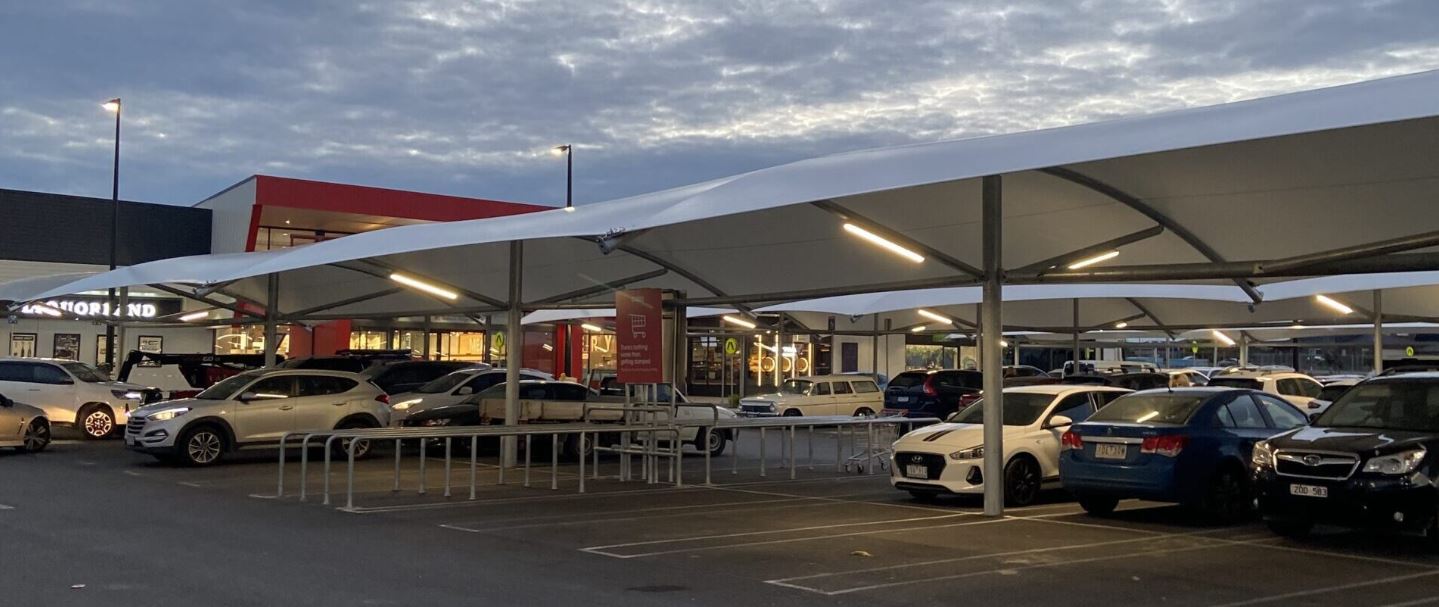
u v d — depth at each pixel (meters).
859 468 20.83
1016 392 16.55
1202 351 59.50
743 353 43.53
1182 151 11.19
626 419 19.23
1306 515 11.77
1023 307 29.62
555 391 23.91
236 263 23.34
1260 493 12.18
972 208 14.68
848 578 10.06
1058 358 61.31
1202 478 13.27
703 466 22.19
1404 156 10.78
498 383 24.98
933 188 13.95
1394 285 21.67
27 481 17.34
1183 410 13.84
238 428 20.62
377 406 22.47
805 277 19.36
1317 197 12.17
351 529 12.76
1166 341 43.38
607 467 21.55
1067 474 14.04
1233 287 23.69
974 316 35.00
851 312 30.42
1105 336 45.22
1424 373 12.73
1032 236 15.42
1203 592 9.53
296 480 17.98
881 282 19.25
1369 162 11.04
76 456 21.69
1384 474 11.26
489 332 38.22
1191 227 13.81
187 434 20.08
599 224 16.34
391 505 15.02
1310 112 9.23
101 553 10.86
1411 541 12.39
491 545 11.73
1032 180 13.26
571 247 19.52
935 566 10.70
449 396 25.14
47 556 10.65
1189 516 14.39
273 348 26.62
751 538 12.39
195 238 41.88
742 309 22.02
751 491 17.42
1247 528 13.32
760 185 13.14
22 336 36.88
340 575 9.90
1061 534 12.84
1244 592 9.54
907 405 31.05
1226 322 29.42
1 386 24.77
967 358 52.44
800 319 35.41
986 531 13.03
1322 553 11.57
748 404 33.47
